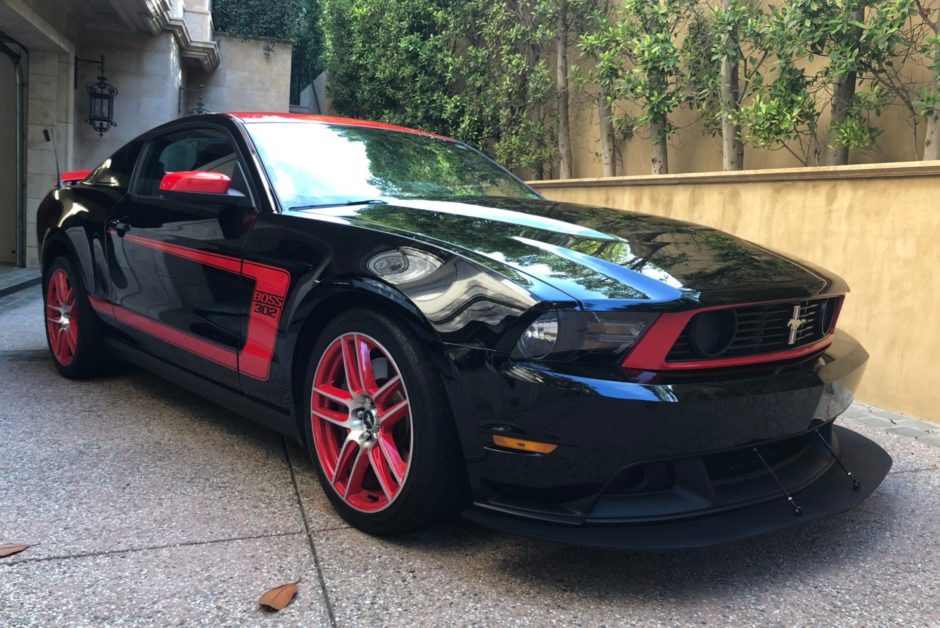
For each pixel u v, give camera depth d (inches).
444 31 431.8
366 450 91.5
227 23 649.6
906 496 116.1
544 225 100.7
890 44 186.7
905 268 161.8
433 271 84.8
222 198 110.5
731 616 78.7
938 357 155.8
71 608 74.2
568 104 350.9
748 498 84.0
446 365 80.4
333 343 95.0
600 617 77.2
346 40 606.9
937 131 180.2
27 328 222.1
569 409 74.7
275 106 661.9
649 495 80.2
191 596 77.4
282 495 104.8
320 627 73.0
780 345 88.9
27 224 363.6
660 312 77.5
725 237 109.8
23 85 355.9
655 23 268.5
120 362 164.2
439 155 141.1
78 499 100.7
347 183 118.6
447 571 85.4
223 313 112.4
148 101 454.6
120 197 146.3
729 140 244.8
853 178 172.6
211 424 135.9
